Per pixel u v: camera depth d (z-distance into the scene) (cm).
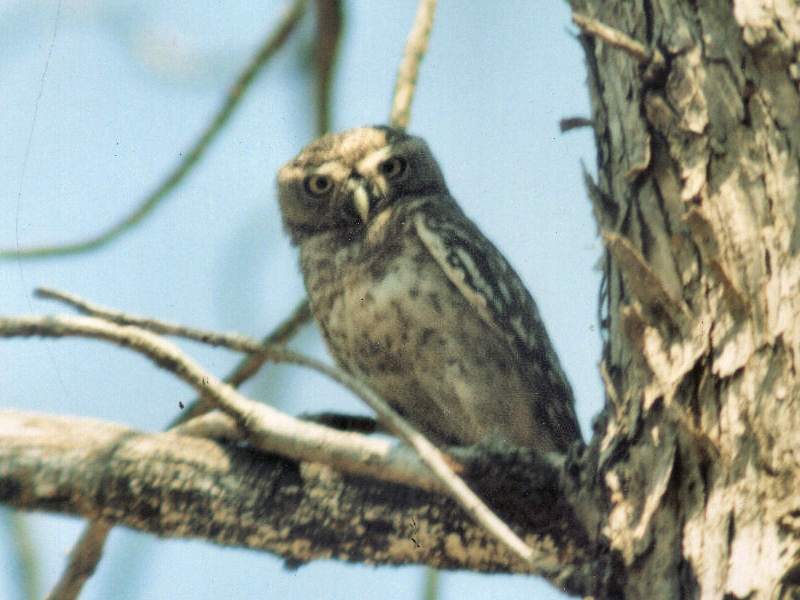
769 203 514
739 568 459
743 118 535
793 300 491
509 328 1016
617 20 610
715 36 557
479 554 610
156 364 536
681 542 493
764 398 485
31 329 507
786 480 467
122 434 570
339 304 1045
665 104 559
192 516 575
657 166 562
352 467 571
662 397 518
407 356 1022
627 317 535
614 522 527
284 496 584
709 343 511
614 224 581
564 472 599
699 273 530
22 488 550
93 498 557
